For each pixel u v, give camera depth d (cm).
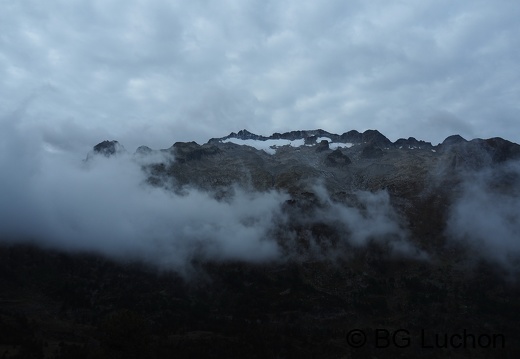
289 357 17738
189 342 18300
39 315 19900
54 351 16088
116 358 15000
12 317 18425
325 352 18375
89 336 18375
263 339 19088
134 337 15850
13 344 16062
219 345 18212
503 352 18275
